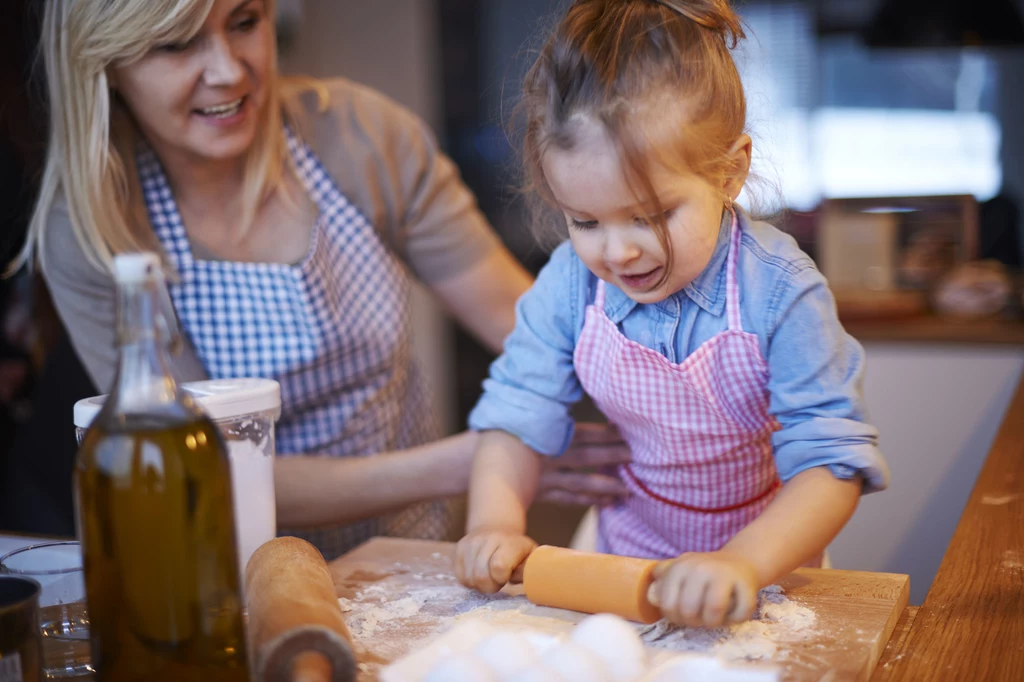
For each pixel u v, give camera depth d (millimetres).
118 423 611
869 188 5160
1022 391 1650
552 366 1026
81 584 728
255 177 1266
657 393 977
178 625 613
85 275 1216
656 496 1099
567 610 814
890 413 2387
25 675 624
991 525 956
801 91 5047
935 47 3047
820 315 893
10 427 2172
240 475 827
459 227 1456
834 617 770
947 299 2688
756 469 1049
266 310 1275
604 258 815
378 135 1382
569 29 849
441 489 1199
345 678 619
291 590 676
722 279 932
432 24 4605
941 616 778
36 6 1392
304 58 4371
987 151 5016
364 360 1357
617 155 766
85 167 1142
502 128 1033
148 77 1091
